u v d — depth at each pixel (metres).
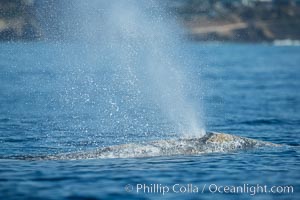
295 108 146.75
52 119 114.06
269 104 154.25
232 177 69.38
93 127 105.00
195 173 70.94
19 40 199.12
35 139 93.75
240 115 130.25
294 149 87.62
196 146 84.56
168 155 81.38
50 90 153.50
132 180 67.31
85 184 65.38
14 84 163.88
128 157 79.88
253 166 75.19
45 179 67.31
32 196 60.59
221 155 81.88
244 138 88.81
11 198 59.91
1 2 196.38
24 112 122.88
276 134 105.12
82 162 76.38
